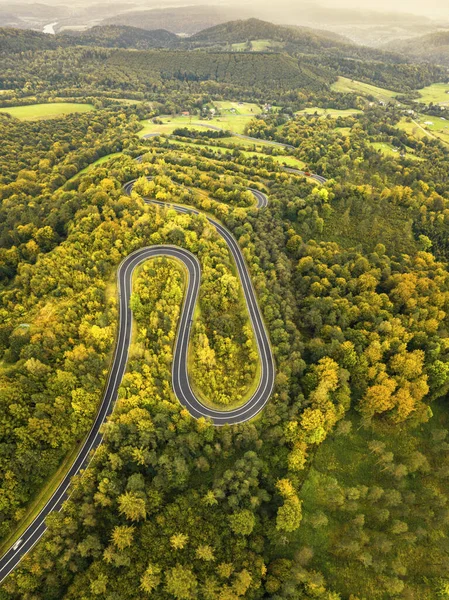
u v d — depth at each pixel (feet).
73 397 400.26
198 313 539.29
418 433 501.97
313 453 457.27
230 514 389.60
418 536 421.59
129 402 410.52
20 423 369.91
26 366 405.18
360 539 404.57
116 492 367.45
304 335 565.12
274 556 391.24
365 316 570.87
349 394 483.51
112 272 577.43
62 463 399.65
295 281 635.66
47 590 327.26
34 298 522.88
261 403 475.31
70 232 631.15
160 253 611.06
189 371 490.49
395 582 379.96
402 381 486.38
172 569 341.41
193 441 407.85
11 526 355.77
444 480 474.08
